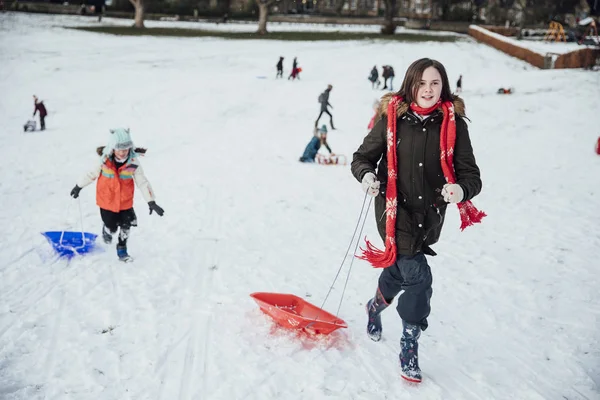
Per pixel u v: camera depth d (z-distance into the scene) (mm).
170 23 58969
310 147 13703
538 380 4551
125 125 19344
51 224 8234
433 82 3863
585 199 10852
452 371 4617
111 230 6566
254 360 4617
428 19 67000
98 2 64875
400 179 4070
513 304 6070
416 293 4234
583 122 19422
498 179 12422
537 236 8594
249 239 7910
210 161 13562
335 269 6887
